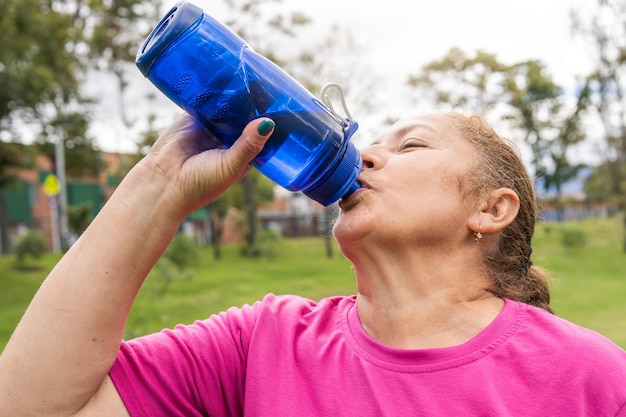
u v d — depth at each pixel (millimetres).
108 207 1234
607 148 25641
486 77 23766
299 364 1296
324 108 1332
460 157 1341
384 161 1361
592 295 10328
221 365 1343
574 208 48438
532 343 1163
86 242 1213
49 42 14156
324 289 11836
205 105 1220
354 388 1197
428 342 1244
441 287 1273
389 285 1285
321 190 1316
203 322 1444
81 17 20391
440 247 1288
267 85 1248
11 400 1125
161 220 1227
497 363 1146
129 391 1226
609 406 1065
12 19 13047
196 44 1188
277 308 1449
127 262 1201
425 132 1382
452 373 1138
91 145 22359
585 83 23328
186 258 14750
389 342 1277
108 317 1179
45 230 29078
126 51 20938
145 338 1354
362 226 1265
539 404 1085
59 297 1166
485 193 1337
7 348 1165
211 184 1219
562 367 1111
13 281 12906
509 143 1493
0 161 15273
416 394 1132
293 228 38125
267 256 20984
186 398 1285
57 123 16938
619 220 27531
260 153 1291
